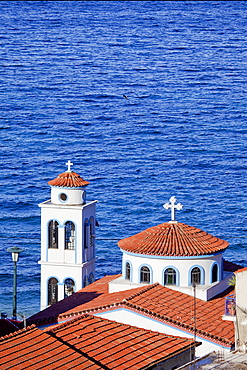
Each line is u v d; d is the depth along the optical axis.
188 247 177.88
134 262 179.88
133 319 164.12
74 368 133.25
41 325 171.38
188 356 149.25
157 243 179.50
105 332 148.50
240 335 146.62
